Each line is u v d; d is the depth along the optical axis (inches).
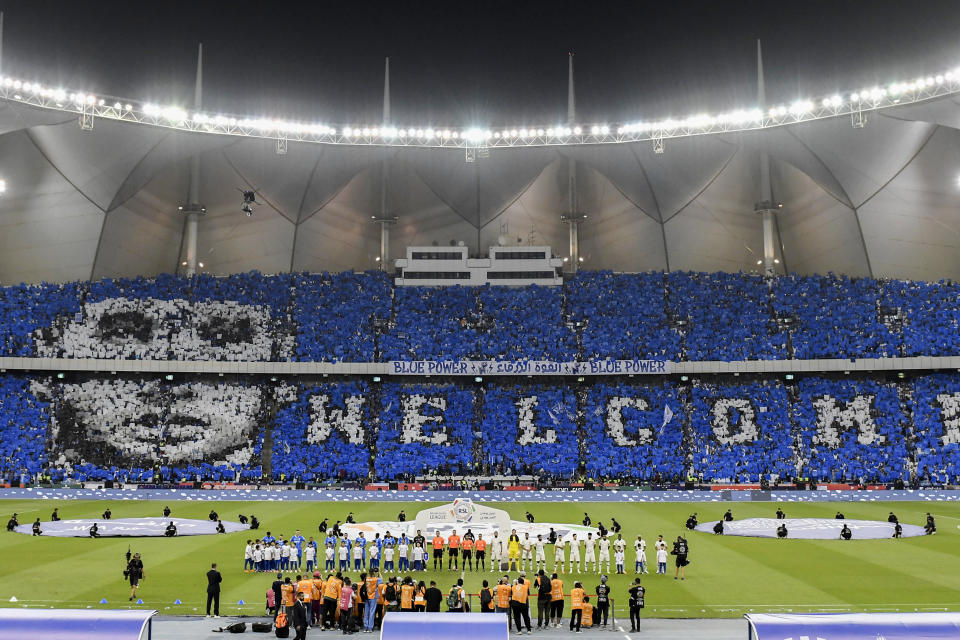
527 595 1127.6
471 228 4050.2
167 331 3592.5
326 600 1153.4
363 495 2972.4
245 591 1350.9
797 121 3284.9
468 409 3503.9
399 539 1742.1
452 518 1777.8
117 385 3479.3
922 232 3666.3
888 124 3245.6
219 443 3329.2
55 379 3464.6
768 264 3826.3
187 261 3882.9
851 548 1814.7
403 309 3796.8
